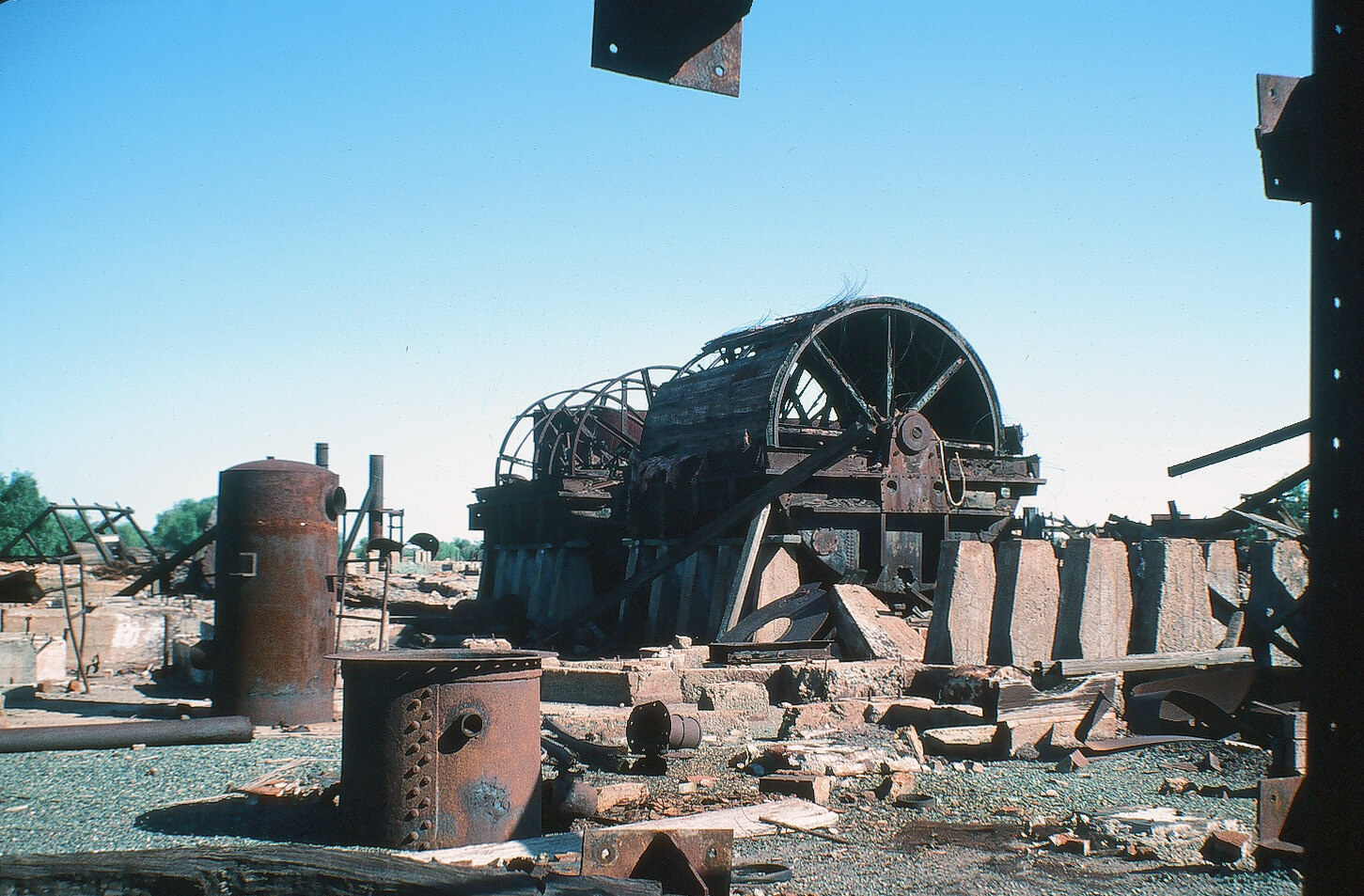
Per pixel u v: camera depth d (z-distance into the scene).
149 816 8.03
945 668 13.01
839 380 21.84
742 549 18.83
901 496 20.05
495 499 27.09
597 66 3.13
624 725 11.95
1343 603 2.03
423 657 7.14
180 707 13.10
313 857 4.32
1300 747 8.47
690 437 21.81
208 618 20.58
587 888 4.23
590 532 23.42
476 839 7.00
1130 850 7.14
